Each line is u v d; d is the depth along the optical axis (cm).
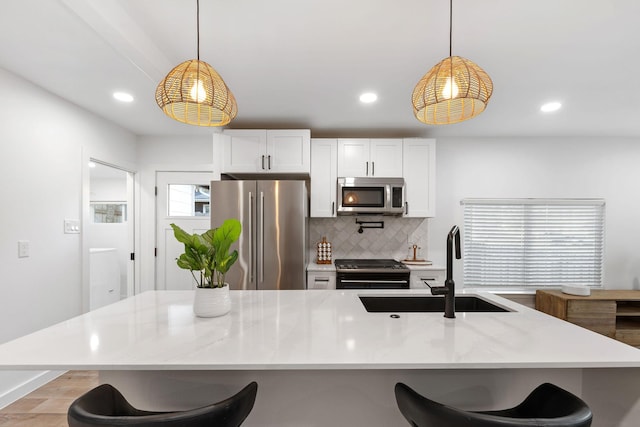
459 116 158
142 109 273
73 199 260
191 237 137
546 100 257
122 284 483
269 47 183
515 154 366
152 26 163
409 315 144
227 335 117
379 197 323
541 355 100
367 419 121
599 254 366
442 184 368
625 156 365
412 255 363
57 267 244
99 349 103
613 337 305
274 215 286
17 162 212
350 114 292
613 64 200
